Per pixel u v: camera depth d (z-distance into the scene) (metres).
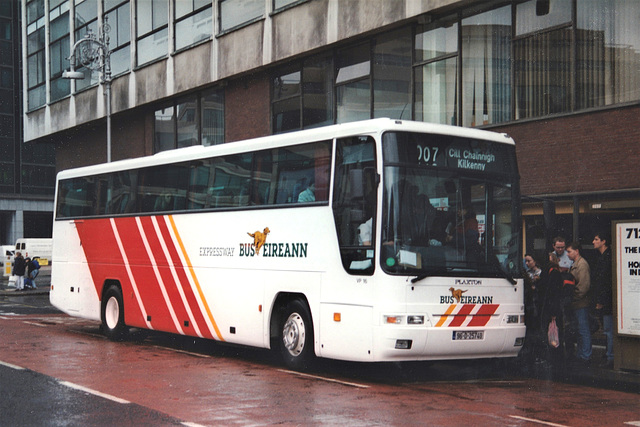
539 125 16.03
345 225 10.93
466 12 17.77
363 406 8.77
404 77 19.28
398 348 10.20
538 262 15.79
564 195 15.40
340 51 21.27
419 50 18.91
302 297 11.78
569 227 15.41
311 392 9.66
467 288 10.74
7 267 48.81
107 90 26.81
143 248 15.36
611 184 14.67
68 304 17.70
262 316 12.34
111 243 16.34
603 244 12.42
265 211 12.45
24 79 37.81
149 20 28.69
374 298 10.34
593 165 15.00
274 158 12.43
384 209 10.41
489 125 17.06
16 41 69.94
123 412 8.20
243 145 13.12
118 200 16.28
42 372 11.05
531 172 16.17
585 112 15.15
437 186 10.81
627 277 11.69
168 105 28.62
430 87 18.59
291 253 11.83
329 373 11.50
